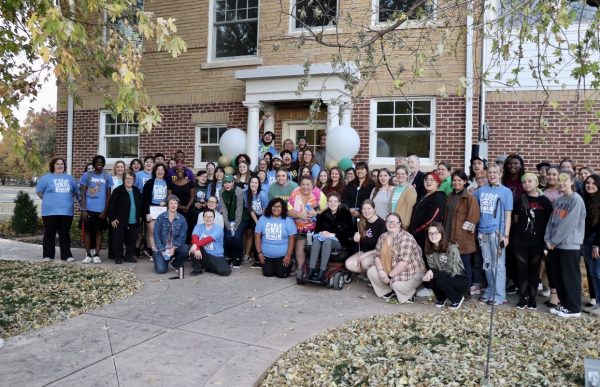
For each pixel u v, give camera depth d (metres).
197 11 12.40
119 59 5.65
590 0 4.39
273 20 11.49
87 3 5.68
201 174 9.30
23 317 5.67
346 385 4.08
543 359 4.67
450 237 6.72
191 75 12.45
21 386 3.87
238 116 11.92
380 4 10.53
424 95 10.17
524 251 6.40
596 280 6.34
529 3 4.32
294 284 7.44
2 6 5.48
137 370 4.20
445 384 4.11
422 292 7.07
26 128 6.09
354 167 8.81
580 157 9.21
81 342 4.85
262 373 4.21
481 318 5.96
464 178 6.77
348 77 5.10
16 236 13.35
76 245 11.29
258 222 7.92
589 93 9.05
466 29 4.86
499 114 9.73
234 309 6.04
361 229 7.39
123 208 8.85
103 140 13.76
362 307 6.33
